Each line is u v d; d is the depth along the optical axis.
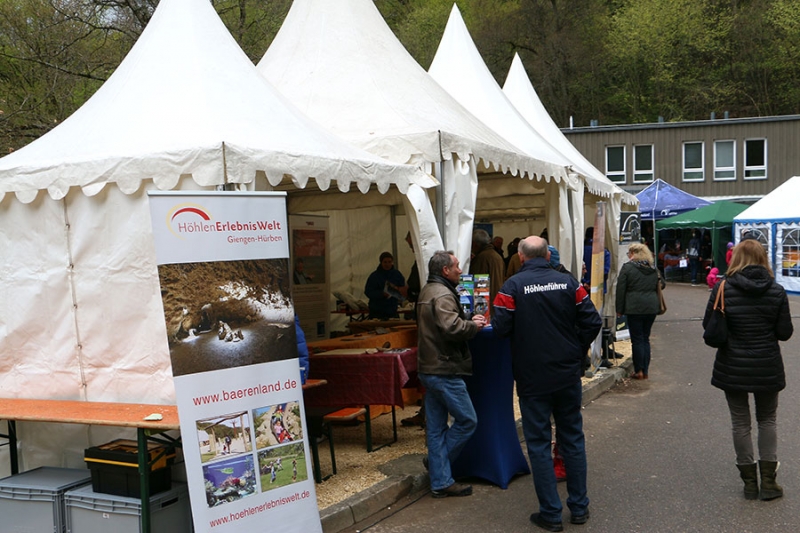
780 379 5.29
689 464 6.41
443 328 5.28
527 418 5.01
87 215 5.19
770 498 5.44
